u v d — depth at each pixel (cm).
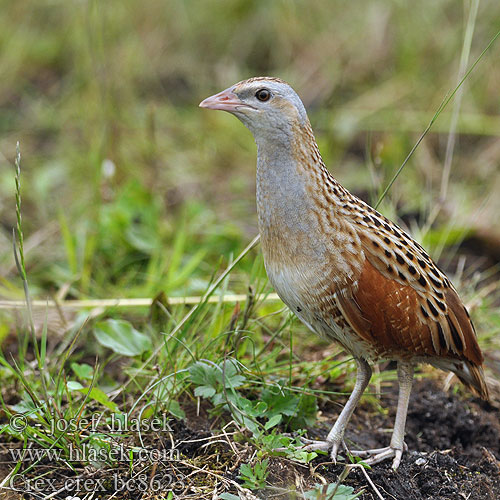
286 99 735
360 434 864
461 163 1445
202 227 1237
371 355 777
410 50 1602
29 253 1190
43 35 1752
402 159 1405
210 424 817
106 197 1260
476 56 1527
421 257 776
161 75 1681
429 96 1540
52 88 1670
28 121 1576
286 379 870
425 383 960
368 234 743
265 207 753
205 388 801
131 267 1170
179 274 1130
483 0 1552
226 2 1727
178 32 1712
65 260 1175
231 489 725
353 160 1471
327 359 897
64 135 1533
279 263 755
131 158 1438
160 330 936
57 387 796
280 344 916
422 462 798
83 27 1585
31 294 1087
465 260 1229
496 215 1270
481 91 1533
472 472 804
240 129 1533
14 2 1745
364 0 1688
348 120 1503
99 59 1484
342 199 753
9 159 1459
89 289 1117
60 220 1162
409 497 749
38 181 1347
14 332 998
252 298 880
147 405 792
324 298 745
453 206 1305
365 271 734
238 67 1691
